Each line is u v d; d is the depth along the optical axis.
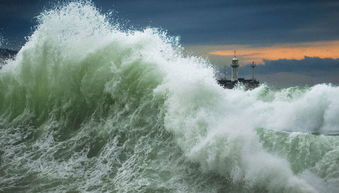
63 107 14.14
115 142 12.38
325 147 10.78
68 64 14.72
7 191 10.10
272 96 20.25
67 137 13.18
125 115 13.09
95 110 13.72
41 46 15.18
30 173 11.10
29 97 14.70
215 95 12.36
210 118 11.51
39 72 14.95
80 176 10.93
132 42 14.65
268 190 9.91
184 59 13.79
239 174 10.23
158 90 12.88
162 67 13.58
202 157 10.76
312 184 9.79
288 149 10.88
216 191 10.02
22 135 13.46
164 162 11.17
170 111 12.15
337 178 9.89
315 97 18.31
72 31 15.37
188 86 12.34
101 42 14.84
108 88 13.80
